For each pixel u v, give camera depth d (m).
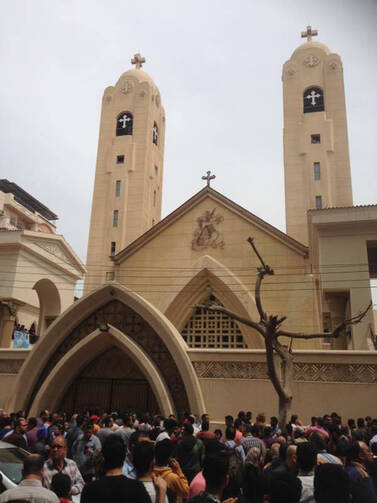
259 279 16.39
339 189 51.53
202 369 19.80
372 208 25.03
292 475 4.89
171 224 29.81
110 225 55.12
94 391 21.86
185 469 8.88
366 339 22.88
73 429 12.32
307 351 18.72
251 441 9.55
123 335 20.72
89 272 53.94
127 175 56.62
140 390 21.44
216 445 5.78
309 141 53.09
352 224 25.17
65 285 34.41
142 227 54.72
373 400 17.72
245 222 28.69
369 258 32.16
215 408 19.08
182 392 20.08
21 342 45.16
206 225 29.19
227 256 28.28
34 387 21.33
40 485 5.95
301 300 26.31
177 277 28.30
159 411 20.84
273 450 8.70
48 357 21.73
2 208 62.25
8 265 29.55
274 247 27.78
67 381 21.58
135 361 20.80
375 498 6.45
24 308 48.72
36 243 31.09
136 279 29.17
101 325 21.00
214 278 27.45
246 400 18.92
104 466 5.38
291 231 50.62
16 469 8.66
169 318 27.31
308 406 18.14
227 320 26.92
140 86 60.50
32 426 12.47
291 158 53.19
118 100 60.56
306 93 56.44
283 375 15.88
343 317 28.27
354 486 6.46
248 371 19.31
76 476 8.23
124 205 55.41
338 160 52.47
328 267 25.05
